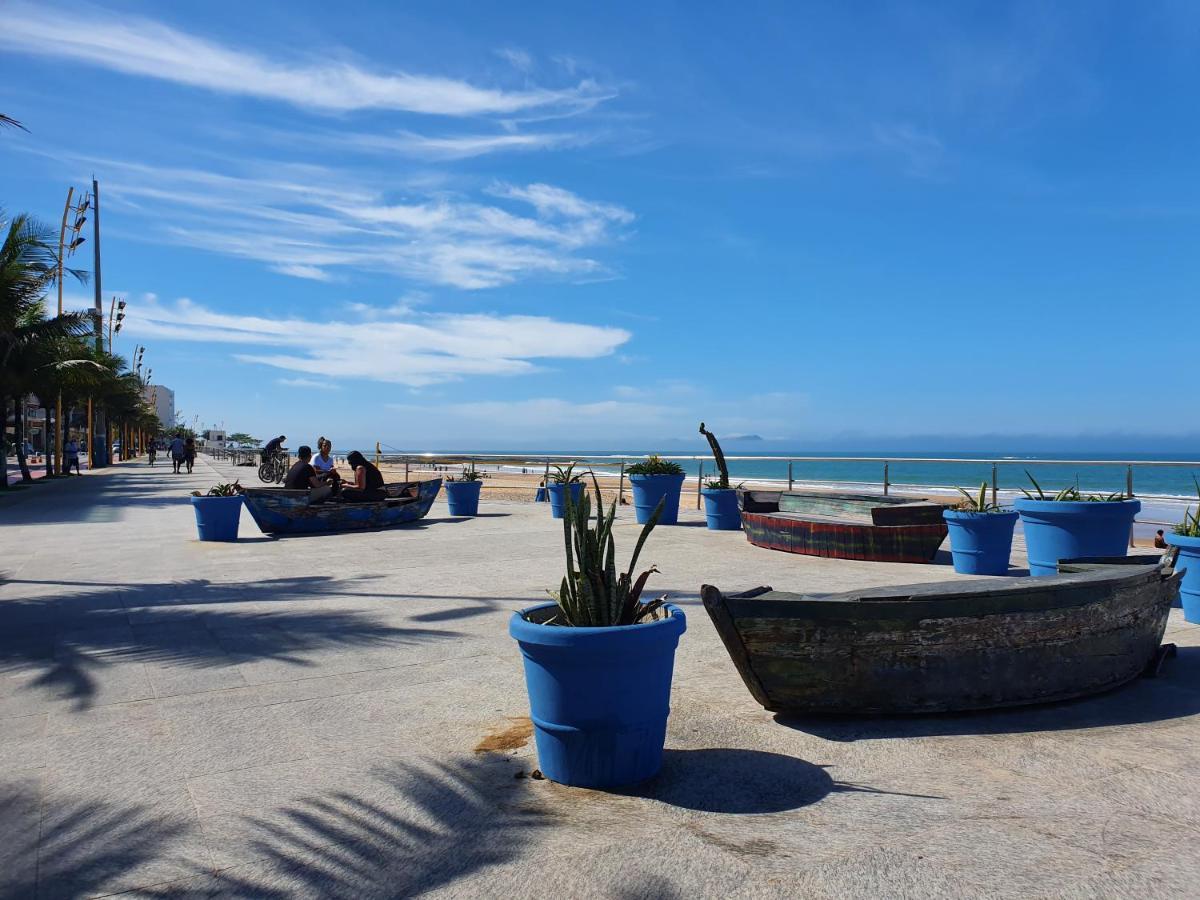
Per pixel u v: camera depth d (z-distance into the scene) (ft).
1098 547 26.43
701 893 9.14
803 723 14.79
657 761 12.40
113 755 13.46
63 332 88.84
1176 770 12.48
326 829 10.79
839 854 9.98
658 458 50.55
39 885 9.45
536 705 12.23
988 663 14.79
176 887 9.39
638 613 13.20
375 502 47.80
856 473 294.87
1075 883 9.27
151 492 87.71
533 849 10.18
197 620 23.50
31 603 26.09
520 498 77.92
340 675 18.03
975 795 11.69
